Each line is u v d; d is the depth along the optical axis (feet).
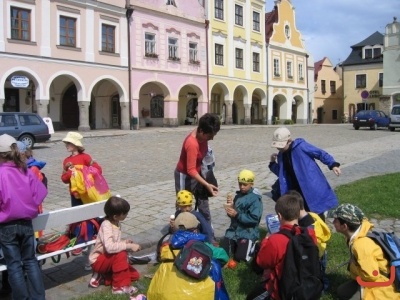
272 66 140.46
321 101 181.57
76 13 85.76
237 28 125.49
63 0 83.25
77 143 18.84
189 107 121.80
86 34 87.66
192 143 17.07
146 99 110.63
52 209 26.71
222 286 12.52
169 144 64.54
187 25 110.11
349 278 14.90
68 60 84.64
